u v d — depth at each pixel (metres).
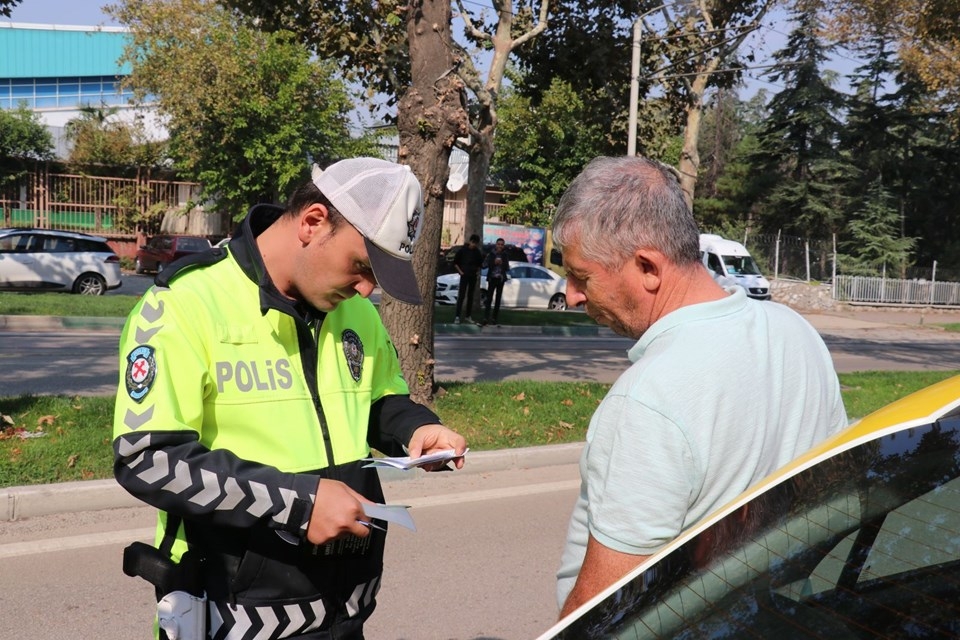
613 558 1.65
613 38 12.28
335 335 1.98
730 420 1.66
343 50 10.05
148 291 1.80
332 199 1.79
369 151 33.00
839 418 1.93
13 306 15.84
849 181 38.12
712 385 1.66
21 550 4.64
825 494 1.48
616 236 1.79
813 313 30.56
